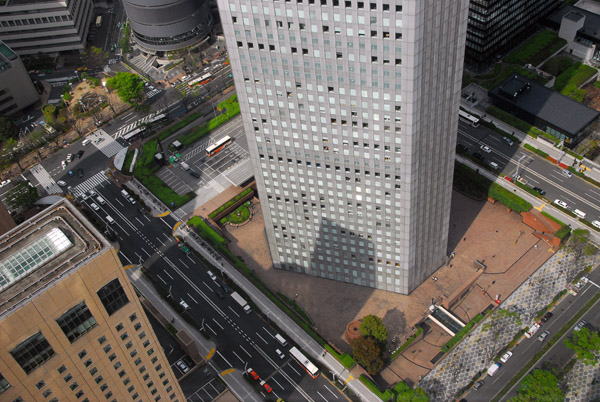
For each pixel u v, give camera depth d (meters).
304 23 150.00
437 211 194.62
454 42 155.25
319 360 195.50
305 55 156.38
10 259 103.06
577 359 189.88
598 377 185.62
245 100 173.00
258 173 193.00
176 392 142.25
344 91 160.50
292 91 166.00
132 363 125.56
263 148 184.62
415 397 179.00
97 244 105.00
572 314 199.88
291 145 180.25
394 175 174.62
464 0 148.25
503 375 188.75
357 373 190.25
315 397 188.00
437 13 143.50
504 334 197.62
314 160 181.62
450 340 197.12
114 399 128.25
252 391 189.88
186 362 197.12
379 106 160.12
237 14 153.38
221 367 196.12
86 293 106.31
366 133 167.88
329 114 167.88
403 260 197.62
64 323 106.81
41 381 110.38
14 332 99.75
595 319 197.75
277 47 157.12
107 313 112.75
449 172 188.50
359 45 149.12
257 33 155.75
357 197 186.12
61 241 104.62
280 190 194.88
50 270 102.31
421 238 195.25
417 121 161.12
